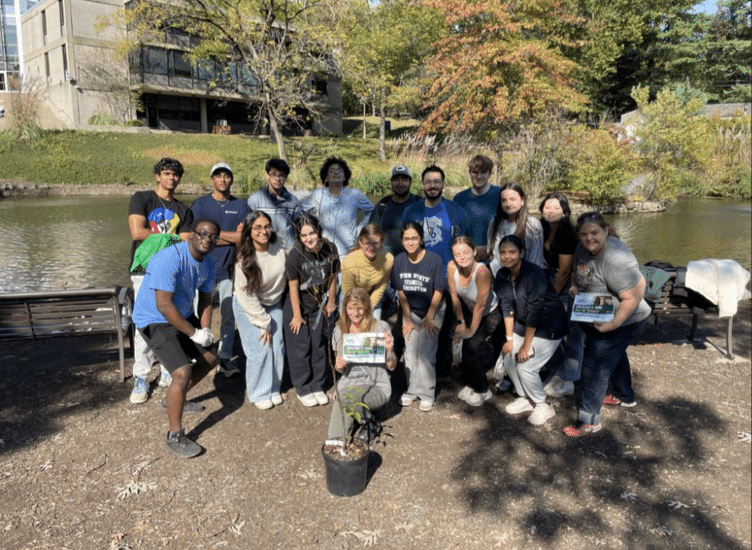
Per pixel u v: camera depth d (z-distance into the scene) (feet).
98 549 8.70
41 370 15.37
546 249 14.14
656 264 16.99
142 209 13.80
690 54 122.52
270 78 66.13
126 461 11.09
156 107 112.68
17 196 65.87
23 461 11.04
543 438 12.19
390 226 16.34
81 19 99.30
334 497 10.04
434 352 13.25
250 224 12.34
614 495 10.24
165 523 9.32
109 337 17.90
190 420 12.75
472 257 12.48
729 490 10.43
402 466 11.04
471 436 12.25
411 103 99.81
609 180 64.54
